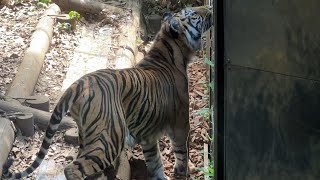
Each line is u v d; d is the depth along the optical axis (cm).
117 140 467
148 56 552
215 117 247
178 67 555
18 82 668
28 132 588
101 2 1013
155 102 518
